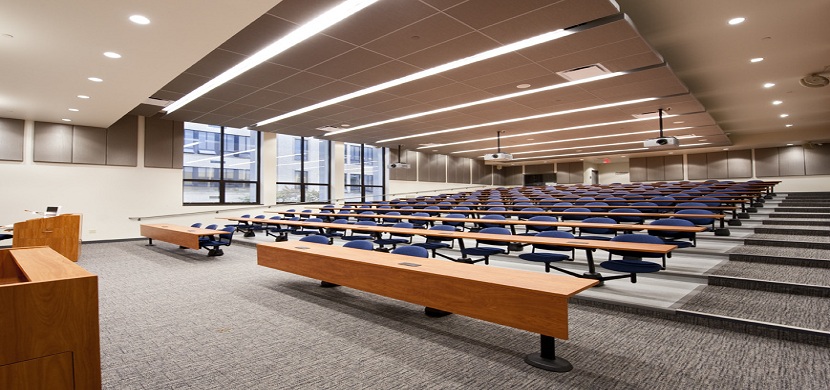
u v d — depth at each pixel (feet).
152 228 29.66
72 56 17.03
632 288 15.23
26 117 29.37
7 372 5.88
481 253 17.33
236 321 12.83
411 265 12.05
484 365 9.46
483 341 11.00
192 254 26.84
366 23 16.88
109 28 14.42
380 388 8.38
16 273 10.57
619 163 79.15
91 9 13.03
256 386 8.52
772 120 44.21
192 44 15.83
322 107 31.58
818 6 18.51
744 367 9.18
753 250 19.67
